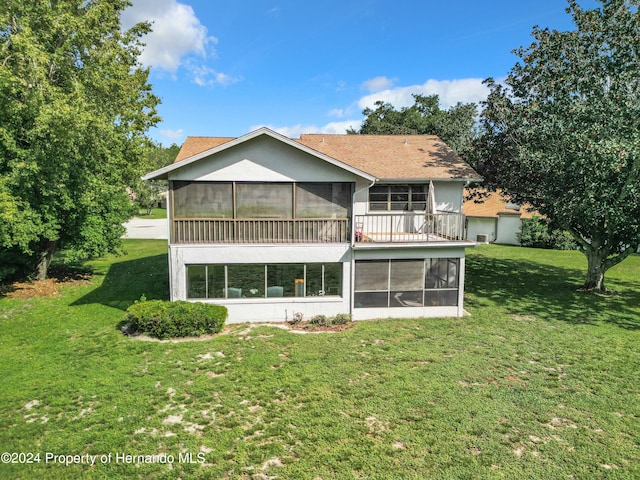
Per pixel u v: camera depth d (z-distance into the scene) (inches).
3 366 431.8
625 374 420.8
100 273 947.3
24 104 661.9
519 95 796.0
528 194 838.5
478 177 702.5
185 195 576.4
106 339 517.7
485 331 560.7
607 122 655.8
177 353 470.0
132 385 387.2
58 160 716.0
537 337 535.5
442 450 289.3
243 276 597.6
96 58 779.4
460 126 1498.5
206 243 583.2
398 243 609.0
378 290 621.9
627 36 658.2
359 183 626.5
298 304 606.2
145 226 2105.1
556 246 1402.6
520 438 305.1
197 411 342.0
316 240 605.6
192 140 823.1
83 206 782.5
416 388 385.1
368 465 272.4
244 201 586.6
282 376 409.4
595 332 556.7
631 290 816.9
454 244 614.5
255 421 327.0
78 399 361.1
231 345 497.4
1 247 760.3
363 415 335.9
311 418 330.6
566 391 382.3
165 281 850.8
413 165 744.3
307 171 589.3
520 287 844.0
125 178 985.5
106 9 776.9
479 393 376.2
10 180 651.5
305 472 265.4
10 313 631.8
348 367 433.1
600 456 284.0
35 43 668.7
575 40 701.3
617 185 669.9
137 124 994.1
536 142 756.6
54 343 502.6
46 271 871.1
